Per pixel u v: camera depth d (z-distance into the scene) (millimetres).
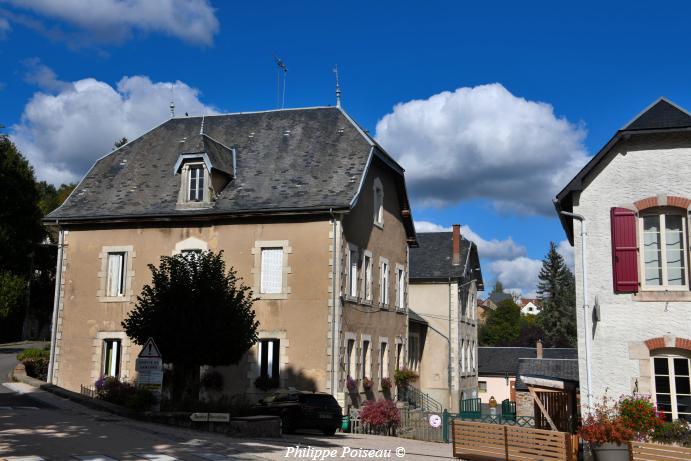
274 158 27578
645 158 17328
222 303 19547
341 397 23391
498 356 56562
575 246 17656
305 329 23969
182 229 26031
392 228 31109
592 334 17109
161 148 29656
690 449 10828
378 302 28688
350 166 26125
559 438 11938
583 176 17562
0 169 43906
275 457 13383
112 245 26750
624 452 12867
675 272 16891
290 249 24625
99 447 13070
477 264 46219
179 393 21203
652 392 16469
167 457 12328
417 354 38469
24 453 11875
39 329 54938
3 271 43750
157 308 19406
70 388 26109
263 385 23812
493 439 13211
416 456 15586
